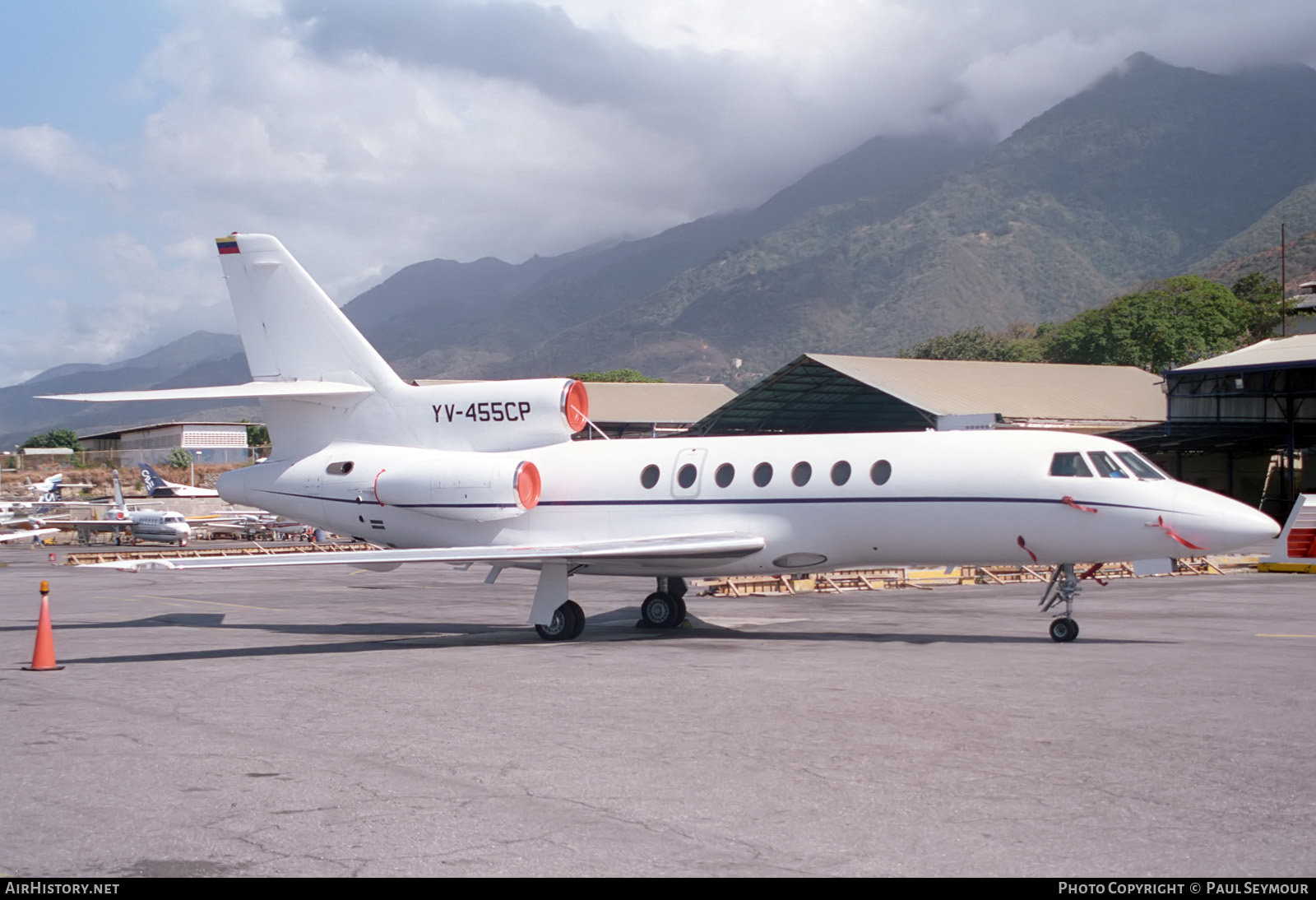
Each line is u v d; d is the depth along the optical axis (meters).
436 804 6.93
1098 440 15.71
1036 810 6.72
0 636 17.20
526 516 18.12
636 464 17.72
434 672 12.47
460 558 15.80
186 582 31.09
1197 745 8.44
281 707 10.28
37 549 55.66
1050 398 56.34
